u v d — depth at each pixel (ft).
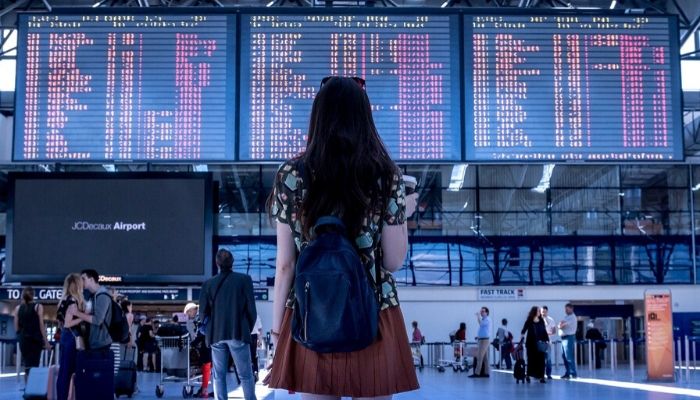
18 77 52.08
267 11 51.80
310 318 8.23
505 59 51.83
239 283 29.58
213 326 29.48
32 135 51.83
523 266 106.22
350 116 9.09
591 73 51.88
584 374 72.95
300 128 51.29
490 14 52.08
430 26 51.98
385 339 8.77
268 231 103.40
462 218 106.52
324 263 8.29
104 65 51.98
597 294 102.83
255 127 51.29
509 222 106.73
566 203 107.45
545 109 51.65
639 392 47.19
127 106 51.75
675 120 51.72
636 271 106.73
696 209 107.86
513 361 96.94
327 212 8.87
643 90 51.93
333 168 8.86
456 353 88.22
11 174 66.23
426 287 101.96
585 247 106.83
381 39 51.80
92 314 30.96
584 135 51.55
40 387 36.37
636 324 104.88
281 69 51.57
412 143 51.34
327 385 8.63
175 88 51.72
